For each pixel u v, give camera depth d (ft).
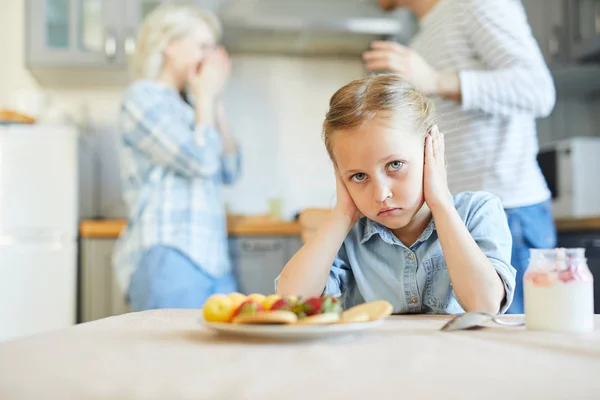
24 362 1.86
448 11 5.46
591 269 8.02
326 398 1.39
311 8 9.94
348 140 3.13
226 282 7.66
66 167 8.68
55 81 10.44
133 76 7.81
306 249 3.40
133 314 3.22
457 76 5.02
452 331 2.47
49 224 8.60
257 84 10.98
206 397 1.43
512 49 5.14
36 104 9.60
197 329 2.59
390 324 2.72
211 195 7.45
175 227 7.09
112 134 10.58
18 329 8.46
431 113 3.41
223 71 7.70
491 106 5.06
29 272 8.52
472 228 3.53
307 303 2.39
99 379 1.61
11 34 10.61
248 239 9.03
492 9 5.20
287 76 11.04
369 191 3.19
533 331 2.49
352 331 2.21
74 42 9.66
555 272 2.50
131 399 1.44
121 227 8.80
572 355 1.91
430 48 5.67
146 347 2.12
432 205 3.23
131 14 9.73
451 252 3.12
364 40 10.44
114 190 10.52
